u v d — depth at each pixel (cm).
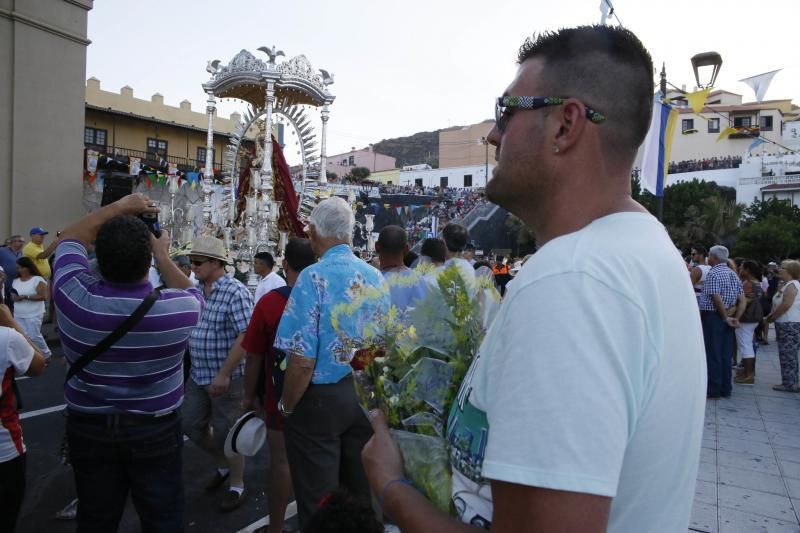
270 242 966
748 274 881
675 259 100
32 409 626
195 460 504
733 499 412
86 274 256
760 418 630
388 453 122
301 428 299
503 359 91
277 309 355
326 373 295
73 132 1311
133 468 257
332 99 1084
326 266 301
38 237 1007
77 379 251
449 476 114
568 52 107
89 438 250
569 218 106
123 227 248
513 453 82
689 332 95
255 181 979
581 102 104
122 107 2958
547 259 94
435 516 106
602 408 80
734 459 495
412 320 129
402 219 3859
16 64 1210
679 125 5247
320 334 294
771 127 4934
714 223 3478
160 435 259
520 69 114
